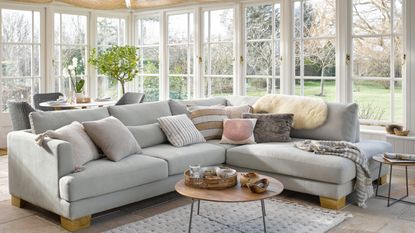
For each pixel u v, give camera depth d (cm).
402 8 504
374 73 533
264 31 624
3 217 373
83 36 744
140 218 373
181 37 727
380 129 532
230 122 493
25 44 675
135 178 376
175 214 378
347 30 543
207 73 696
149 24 776
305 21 582
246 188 327
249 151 446
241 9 643
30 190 377
